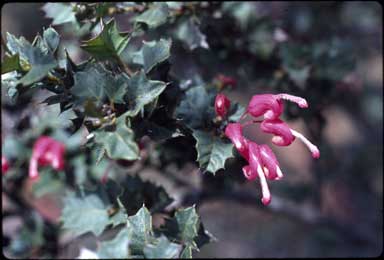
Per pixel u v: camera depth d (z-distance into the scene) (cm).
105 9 30
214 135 26
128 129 24
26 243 36
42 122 36
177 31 32
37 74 24
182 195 36
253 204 41
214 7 34
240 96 44
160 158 32
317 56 37
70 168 36
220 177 33
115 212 29
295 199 45
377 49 52
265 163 26
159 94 25
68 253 38
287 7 42
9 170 37
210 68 36
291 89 37
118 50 26
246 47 36
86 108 24
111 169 36
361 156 55
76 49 37
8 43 25
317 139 39
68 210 29
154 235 25
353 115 56
